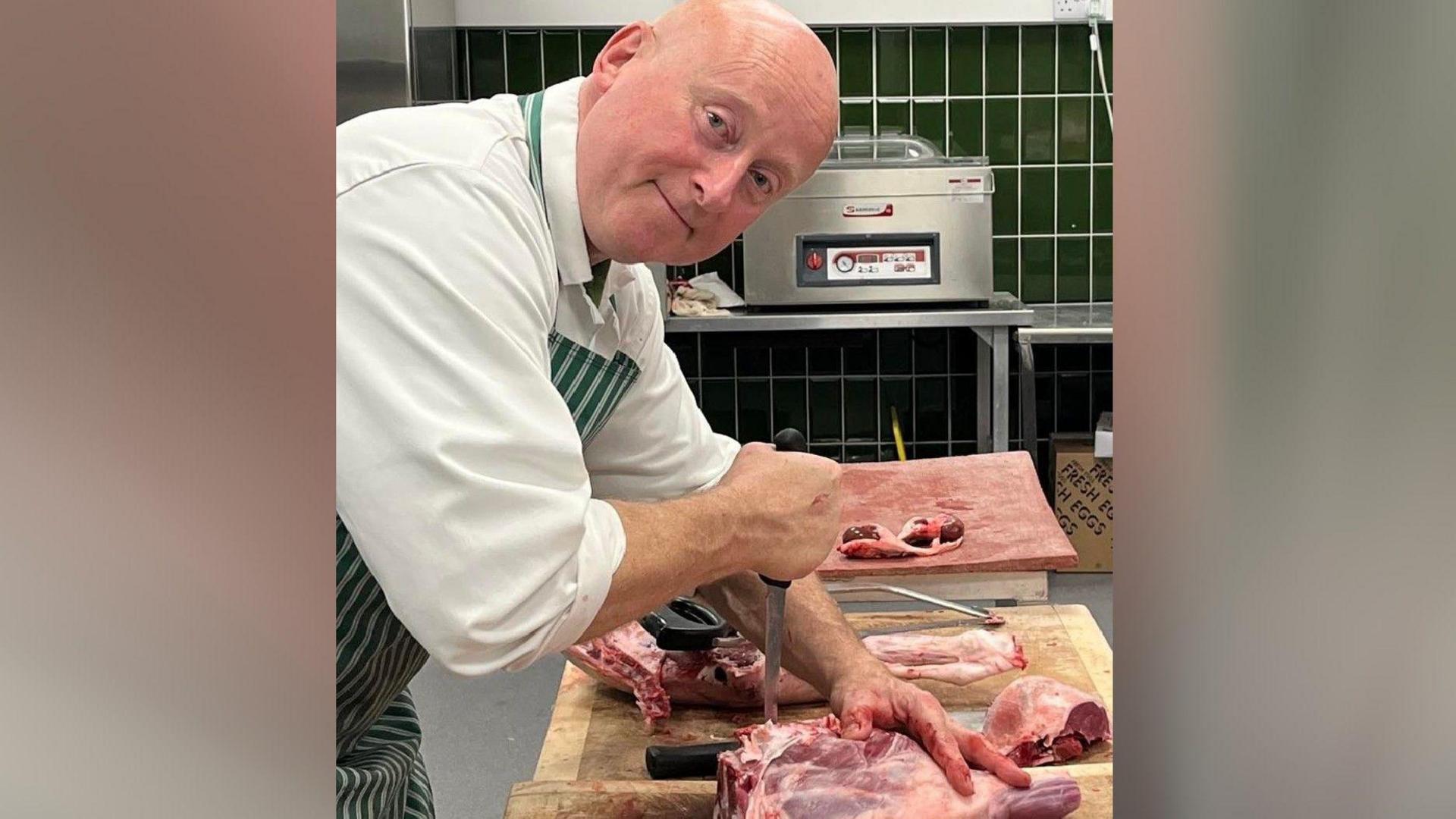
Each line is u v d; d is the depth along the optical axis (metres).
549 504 0.97
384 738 1.30
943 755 1.15
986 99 3.80
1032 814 1.13
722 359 3.88
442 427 0.94
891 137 3.68
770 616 1.26
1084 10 3.70
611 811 1.21
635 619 1.12
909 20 3.71
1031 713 1.34
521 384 0.99
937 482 2.11
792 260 3.40
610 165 1.09
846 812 1.09
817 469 1.23
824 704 1.46
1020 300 3.90
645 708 1.41
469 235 1.00
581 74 3.77
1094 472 3.57
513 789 1.25
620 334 1.29
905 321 3.35
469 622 0.95
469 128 1.07
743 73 1.05
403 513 0.94
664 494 1.41
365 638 1.12
